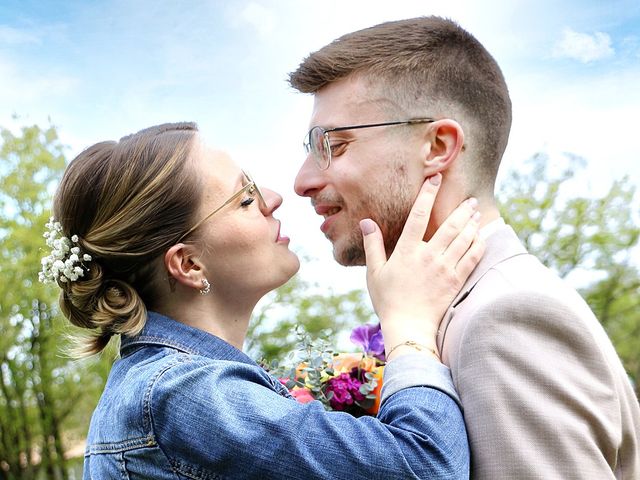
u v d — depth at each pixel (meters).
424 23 1.96
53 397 16.61
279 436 1.49
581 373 1.52
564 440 1.46
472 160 1.91
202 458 1.50
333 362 2.25
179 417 1.52
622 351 15.39
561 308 1.54
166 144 1.88
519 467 1.46
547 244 14.96
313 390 2.14
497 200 15.39
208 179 1.88
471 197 1.91
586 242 14.80
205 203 1.87
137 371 1.68
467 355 1.56
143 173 1.83
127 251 1.83
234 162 1.96
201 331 1.84
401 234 1.91
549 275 1.72
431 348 1.68
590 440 1.47
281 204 2.04
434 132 1.87
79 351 1.95
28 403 17.28
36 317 15.93
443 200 1.89
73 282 1.86
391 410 1.57
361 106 1.92
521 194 15.12
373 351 2.24
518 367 1.51
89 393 16.73
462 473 1.48
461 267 1.79
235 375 1.64
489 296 1.62
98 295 1.86
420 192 1.86
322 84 1.98
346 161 1.93
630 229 14.73
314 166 1.99
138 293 1.90
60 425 17.81
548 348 1.53
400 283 1.77
